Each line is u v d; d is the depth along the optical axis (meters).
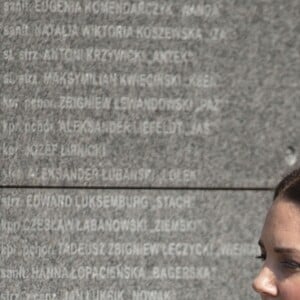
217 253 10.83
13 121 10.72
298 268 6.18
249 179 10.88
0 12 10.77
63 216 10.71
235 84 10.91
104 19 10.83
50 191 10.71
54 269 10.69
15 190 10.70
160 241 10.78
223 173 10.86
